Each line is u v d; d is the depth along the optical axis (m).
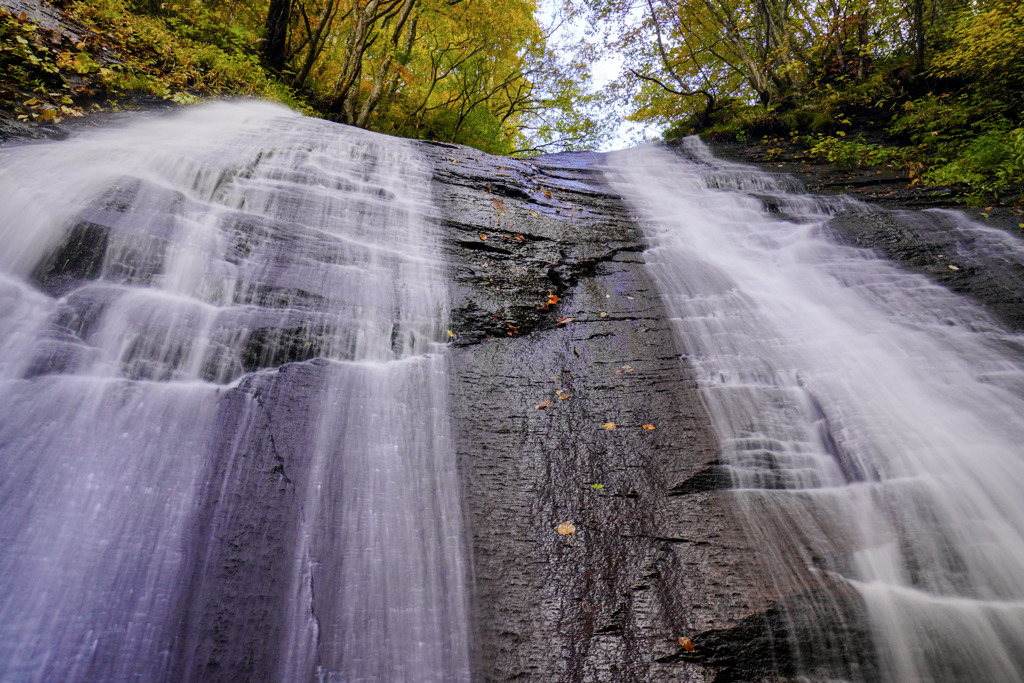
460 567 3.50
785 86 17.31
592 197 10.28
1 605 2.81
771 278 7.43
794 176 12.27
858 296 6.80
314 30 14.95
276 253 5.78
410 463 4.11
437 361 5.19
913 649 3.04
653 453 4.38
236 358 4.54
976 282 6.74
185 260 5.19
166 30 10.98
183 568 3.17
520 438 4.50
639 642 3.12
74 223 4.98
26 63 7.35
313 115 12.86
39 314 4.40
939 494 3.88
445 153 10.32
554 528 3.77
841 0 16.64
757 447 4.43
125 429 3.79
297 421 4.22
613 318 6.19
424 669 3.08
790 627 3.14
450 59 18.28
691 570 3.46
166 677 2.79
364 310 5.37
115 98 8.24
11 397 3.75
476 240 7.17
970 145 10.68
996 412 4.66
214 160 6.85
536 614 3.28
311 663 2.99
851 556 3.49
